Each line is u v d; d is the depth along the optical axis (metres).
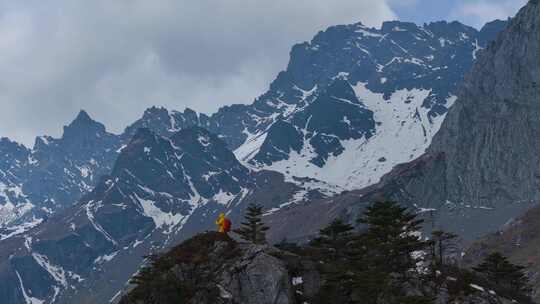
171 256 145.62
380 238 153.50
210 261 143.00
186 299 136.75
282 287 137.88
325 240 156.62
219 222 154.38
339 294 140.12
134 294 142.00
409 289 144.00
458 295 145.50
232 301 136.50
